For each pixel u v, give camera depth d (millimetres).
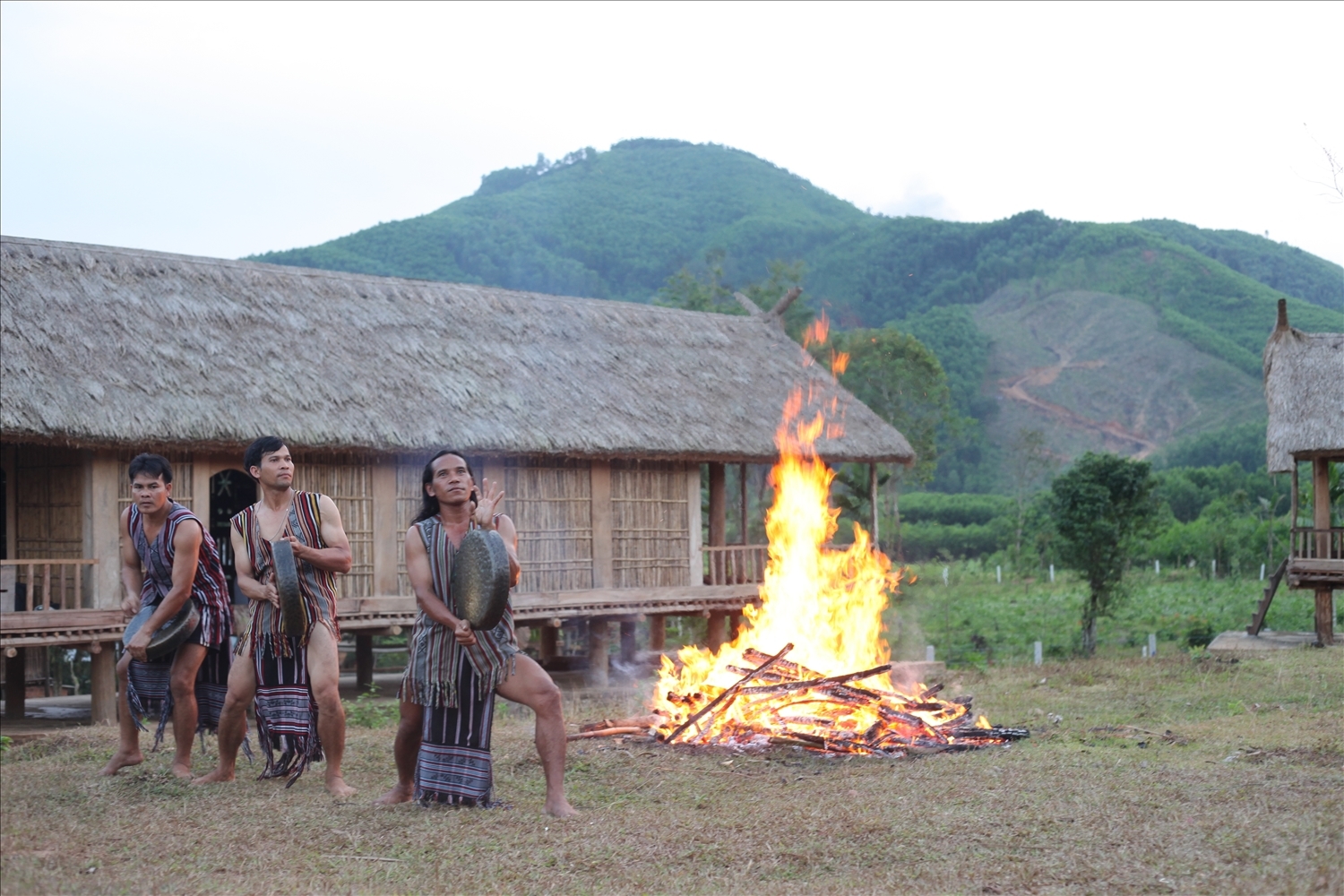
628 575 14688
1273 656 13930
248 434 11445
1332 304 133875
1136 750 7098
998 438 104188
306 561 5859
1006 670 13688
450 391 13344
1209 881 3965
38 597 11797
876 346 33656
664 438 14234
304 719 5852
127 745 6465
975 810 5156
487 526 5332
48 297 11789
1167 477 50094
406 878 4219
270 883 4129
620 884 4117
